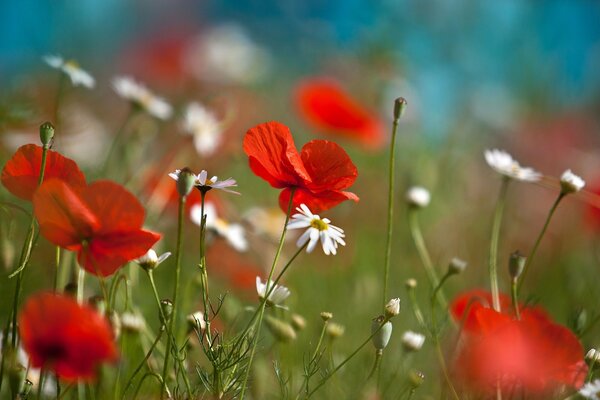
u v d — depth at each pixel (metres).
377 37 3.89
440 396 1.80
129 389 1.73
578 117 4.35
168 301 1.68
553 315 2.28
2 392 1.66
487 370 1.71
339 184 1.69
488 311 1.70
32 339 1.55
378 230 2.90
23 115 2.09
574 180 1.80
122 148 2.31
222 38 4.24
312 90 2.69
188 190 1.63
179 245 1.64
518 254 1.76
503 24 4.18
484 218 3.02
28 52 4.10
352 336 2.08
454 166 3.39
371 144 2.71
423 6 3.96
